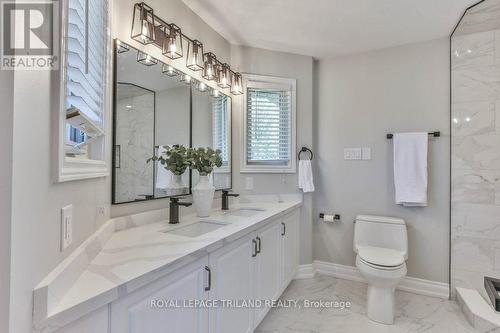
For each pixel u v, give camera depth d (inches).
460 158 93.9
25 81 23.2
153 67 68.3
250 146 108.1
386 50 107.1
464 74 93.3
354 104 112.0
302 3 78.3
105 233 49.2
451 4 78.2
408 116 103.1
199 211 75.9
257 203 105.3
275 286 84.4
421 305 90.8
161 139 70.6
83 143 40.2
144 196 65.2
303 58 114.3
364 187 110.0
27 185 23.4
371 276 81.0
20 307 22.2
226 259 57.1
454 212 94.7
